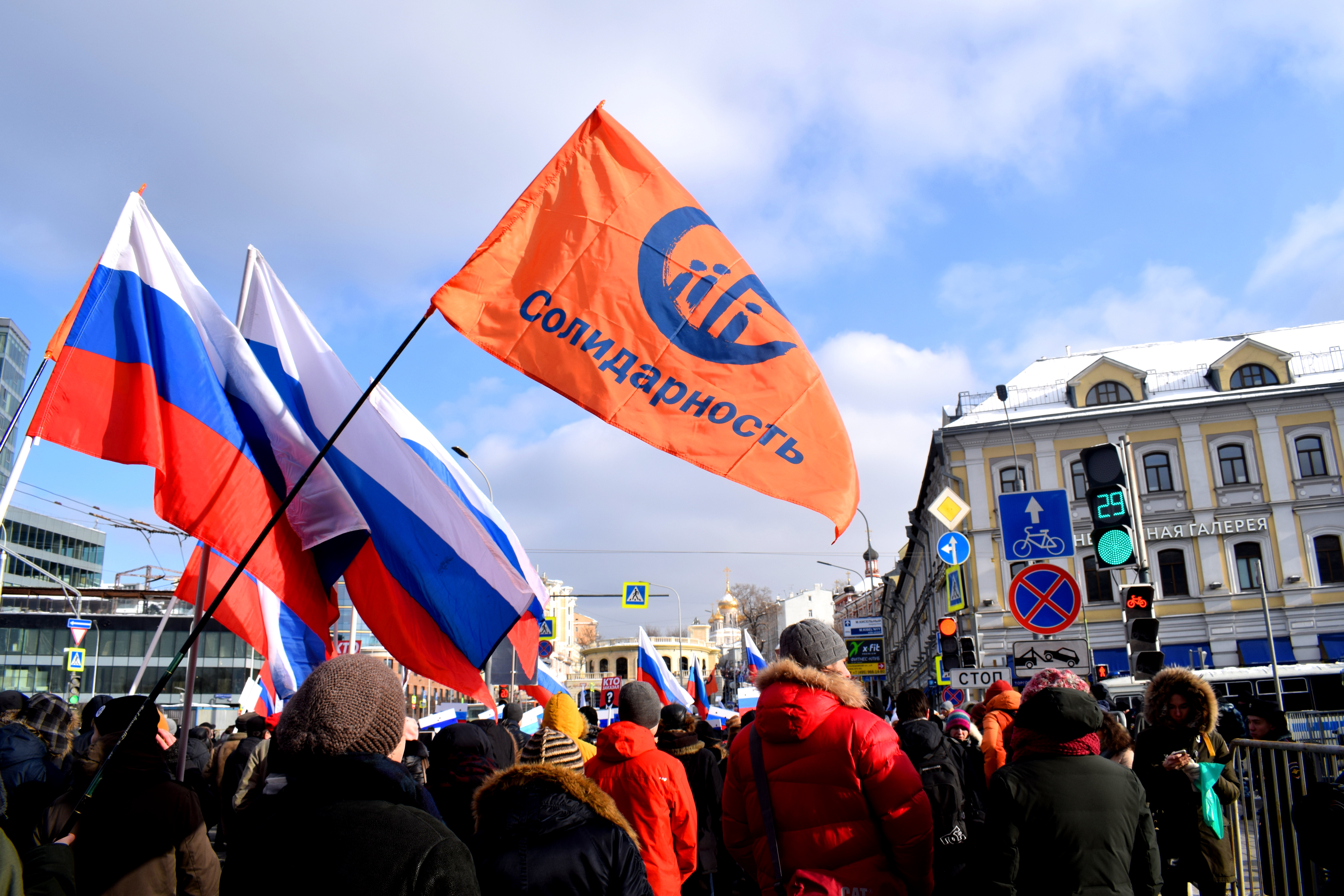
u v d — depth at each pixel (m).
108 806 3.61
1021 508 10.66
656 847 4.63
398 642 5.35
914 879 3.62
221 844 8.97
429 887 2.11
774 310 5.34
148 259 4.87
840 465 5.23
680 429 5.06
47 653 51.06
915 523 51.09
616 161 5.34
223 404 4.84
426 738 10.18
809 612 109.88
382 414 7.45
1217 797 5.34
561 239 5.15
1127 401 40.25
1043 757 3.83
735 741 4.10
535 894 2.96
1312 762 5.70
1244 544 37.19
